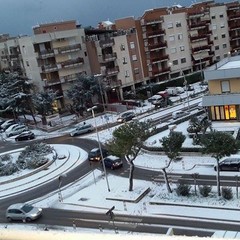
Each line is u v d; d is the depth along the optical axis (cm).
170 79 7944
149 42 7850
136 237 218
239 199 2864
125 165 4066
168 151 3186
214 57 8931
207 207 2823
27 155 4706
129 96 7275
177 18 8175
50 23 7406
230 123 4481
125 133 3203
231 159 3438
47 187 3872
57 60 7281
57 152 4944
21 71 7688
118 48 7425
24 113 6944
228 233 1534
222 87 4528
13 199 3712
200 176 3447
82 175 4019
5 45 8162
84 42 7512
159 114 5978
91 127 5694
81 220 2997
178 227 2627
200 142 3250
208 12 8731
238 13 9319
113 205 3145
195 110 5638
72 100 6850
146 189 3328
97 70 7431
